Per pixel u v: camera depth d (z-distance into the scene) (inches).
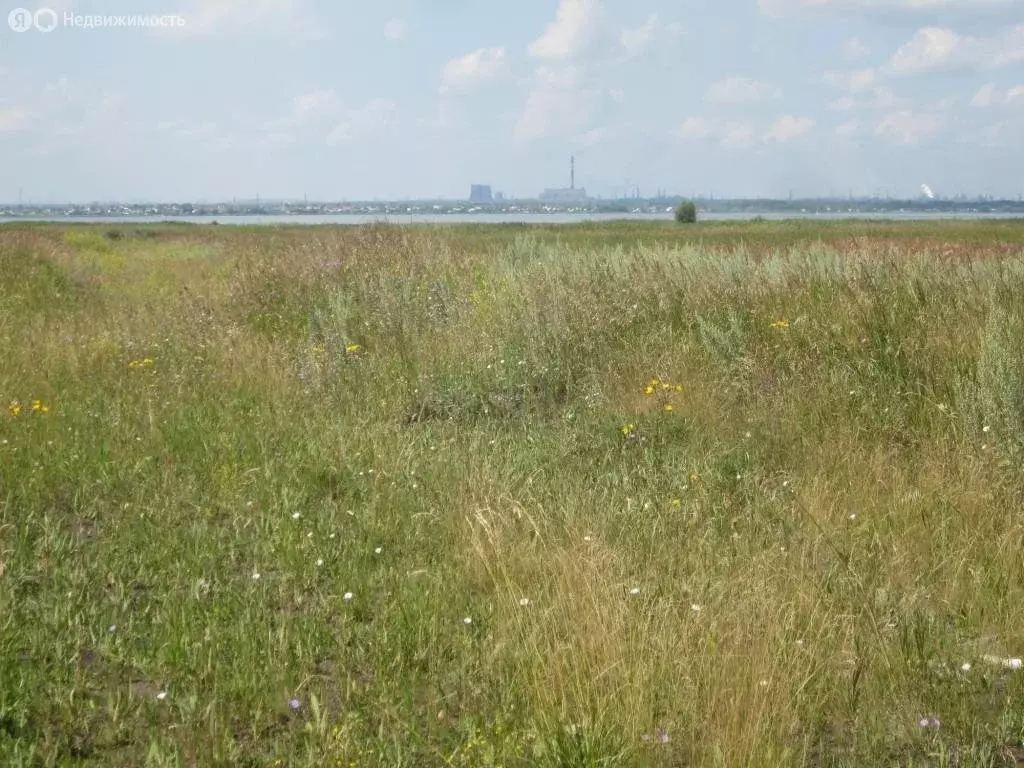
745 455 244.1
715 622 147.9
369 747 126.0
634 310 365.7
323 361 352.8
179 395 316.2
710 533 192.7
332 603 172.4
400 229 615.2
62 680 144.0
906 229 1875.0
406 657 150.8
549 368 326.6
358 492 231.5
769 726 125.5
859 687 138.9
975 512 197.2
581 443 262.8
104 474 238.7
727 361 311.4
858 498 210.5
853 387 277.0
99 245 1278.3
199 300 469.4
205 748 126.2
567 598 157.9
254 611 167.2
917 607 161.8
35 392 319.0
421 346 363.6
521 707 136.0
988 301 322.0
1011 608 159.3
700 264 444.5
